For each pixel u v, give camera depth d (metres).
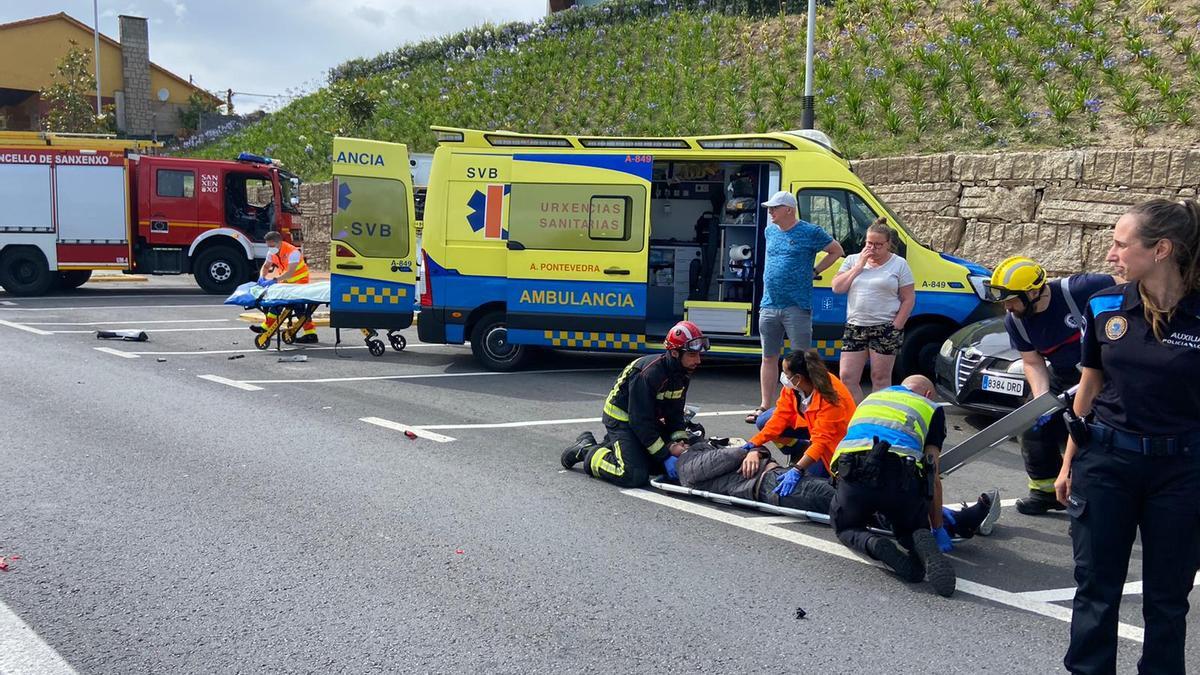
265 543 5.11
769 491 5.73
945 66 17.86
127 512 5.56
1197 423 3.15
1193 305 3.09
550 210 10.36
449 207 10.65
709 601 4.49
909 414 4.85
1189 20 17.02
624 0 28.52
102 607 4.27
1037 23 18.80
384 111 28.91
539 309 10.41
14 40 41.19
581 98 24.22
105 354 11.45
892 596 4.60
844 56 20.59
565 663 3.84
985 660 3.94
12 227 18.59
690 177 11.27
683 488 6.10
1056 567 5.05
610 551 5.12
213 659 3.81
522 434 7.79
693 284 11.30
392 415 8.39
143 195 19.30
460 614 4.28
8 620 4.11
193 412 8.30
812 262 8.09
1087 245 13.83
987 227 14.95
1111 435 3.26
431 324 10.78
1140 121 14.53
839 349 9.92
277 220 20.02
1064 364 5.11
